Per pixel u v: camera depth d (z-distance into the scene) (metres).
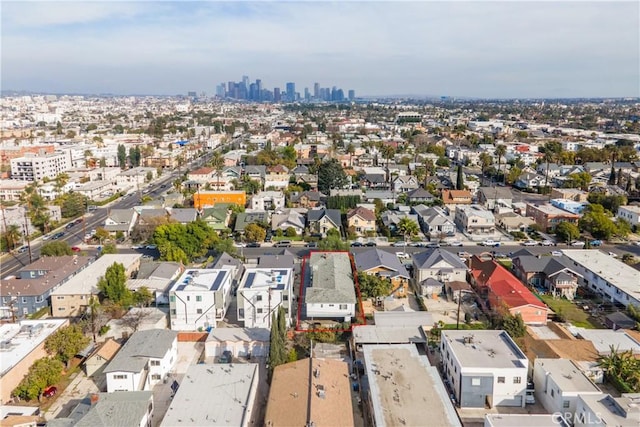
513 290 62.41
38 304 66.00
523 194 135.50
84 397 46.78
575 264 75.75
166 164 184.12
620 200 112.50
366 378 47.06
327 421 36.91
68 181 142.12
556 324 58.06
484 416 42.78
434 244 93.75
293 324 59.91
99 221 112.38
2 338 51.69
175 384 47.53
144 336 51.75
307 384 41.50
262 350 53.03
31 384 45.47
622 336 54.19
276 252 89.50
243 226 100.06
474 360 45.12
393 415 37.50
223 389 41.91
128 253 89.75
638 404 37.69
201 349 55.47
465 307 65.94
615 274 69.69
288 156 179.62
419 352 52.91
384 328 55.38
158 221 96.50
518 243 94.75
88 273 71.12
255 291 59.44
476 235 100.12
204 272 66.75
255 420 42.00
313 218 102.44
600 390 41.62
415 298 69.50
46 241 97.62
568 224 95.06
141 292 65.12
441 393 40.66
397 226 98.56
